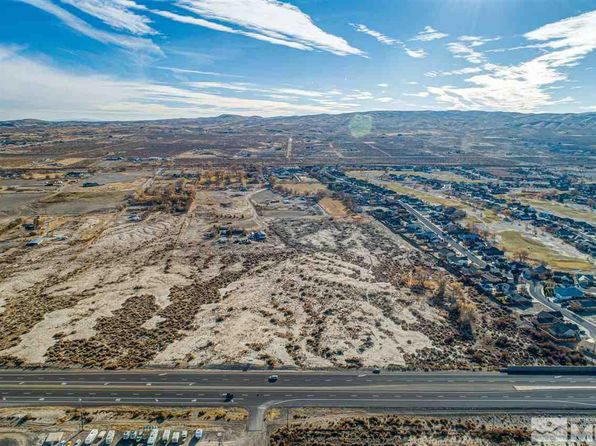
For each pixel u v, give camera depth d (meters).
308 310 95.88
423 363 76.56
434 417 62.69
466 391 68.81
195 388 68.38
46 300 100.06
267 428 59.72
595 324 92.19
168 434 57.53
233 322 90.00
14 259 126.56
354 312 95.38
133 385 68.75
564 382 71.81
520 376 73.31
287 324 89.44
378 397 67.00
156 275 115.44
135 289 106.50
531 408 65.12
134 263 124.56
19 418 60.53
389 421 61.53
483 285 111.50
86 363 74.50
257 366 74.56
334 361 76.50
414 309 97.75
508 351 81.06
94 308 95.88
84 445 55.69
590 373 74.56
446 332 87.88
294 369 73.94
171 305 98.06
